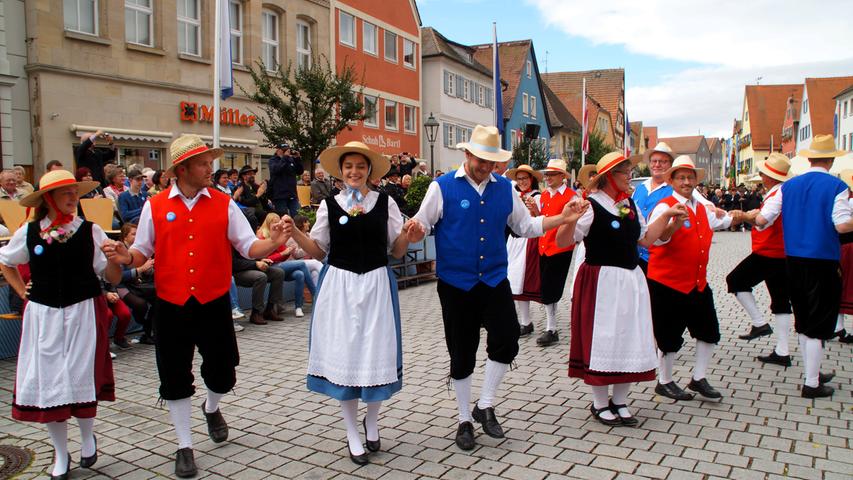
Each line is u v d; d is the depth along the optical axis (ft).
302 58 75.77
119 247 12.90
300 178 54.85
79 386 13.05
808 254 17.44
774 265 20.89
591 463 13.29
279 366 21.59
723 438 14.56
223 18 39.52
